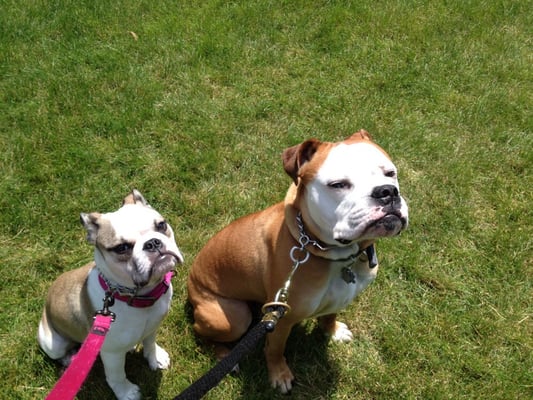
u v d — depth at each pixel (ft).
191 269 4.31
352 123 6.29
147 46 7.25
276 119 6.37
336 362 4.33
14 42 7.20
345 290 3.57
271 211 3.72
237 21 7.77
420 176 5.74
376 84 6.89
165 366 4.26
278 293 3.23
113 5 7.91
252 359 4.32
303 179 3.14
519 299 4.66
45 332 3.97
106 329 2.98
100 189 5.52
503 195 5.49
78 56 7.06
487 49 7.43
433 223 5.25
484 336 4.44
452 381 4.18
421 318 4.59
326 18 7.82
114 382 3.86
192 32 7.52
